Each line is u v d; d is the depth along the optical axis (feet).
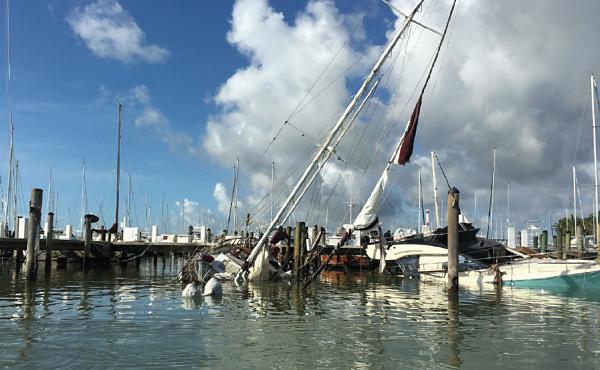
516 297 85.25
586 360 43.65
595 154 153.38
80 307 69.46
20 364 40.70
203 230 207.41
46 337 49.93
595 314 66.69
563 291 93.97
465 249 126.41
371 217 96.84
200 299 80.23
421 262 128.16
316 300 81.20
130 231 203.10
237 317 63.26
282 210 107.65
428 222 186.70
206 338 50.47
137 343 47.93
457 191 91.61
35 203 98.22
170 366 40.78
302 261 127.24
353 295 88.53
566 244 158.30
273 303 77.25
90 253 152.35
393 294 89.97
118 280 112.16
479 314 66.80
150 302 75.87
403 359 43.55
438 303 77.87
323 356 44.29
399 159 97.55
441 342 49.90
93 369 39.68
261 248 109.91
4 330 53.01
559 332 55.01
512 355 45.09
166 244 166.09
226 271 114.21
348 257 151.02
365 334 53.42
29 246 97.91
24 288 92.22
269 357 43.73
